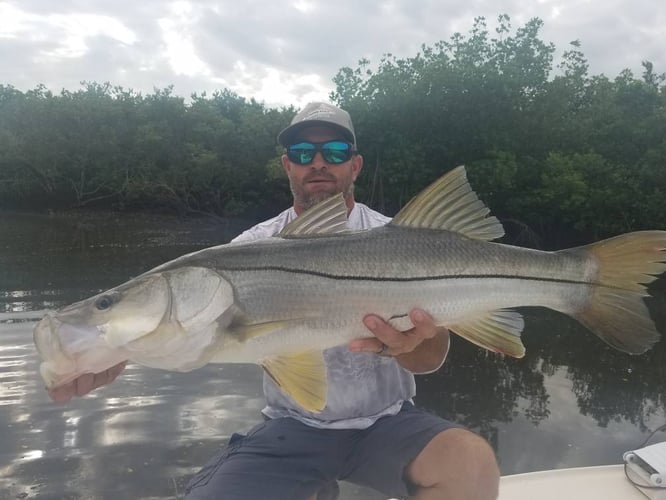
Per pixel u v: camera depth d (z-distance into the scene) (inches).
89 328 27.5
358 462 35.8
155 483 52.5
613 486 38.3
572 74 292.7
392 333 29.9
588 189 227.8
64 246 240.4
